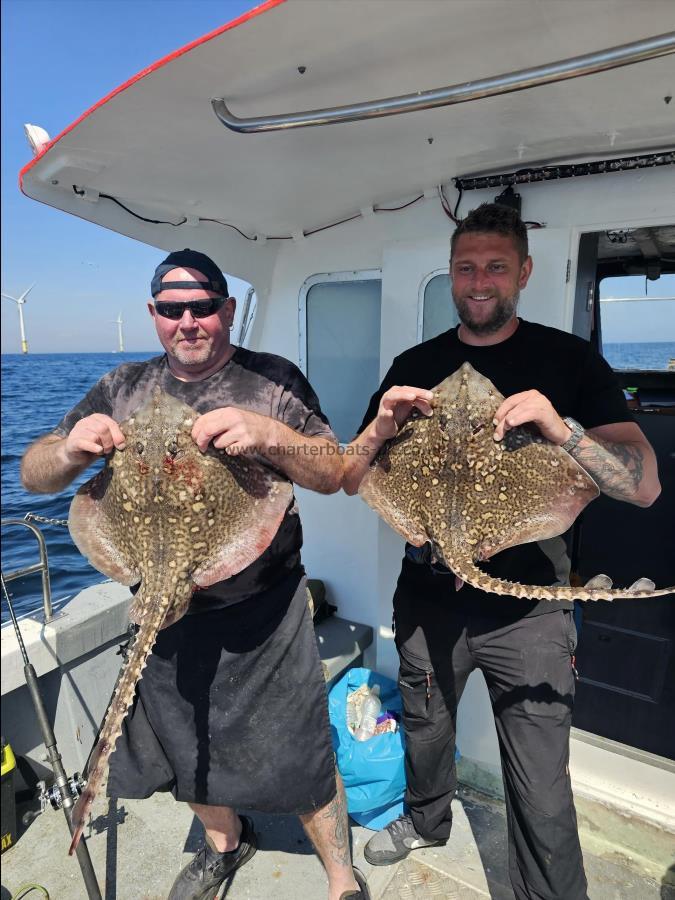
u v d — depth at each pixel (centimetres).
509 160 302
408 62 184
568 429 211
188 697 254
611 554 428
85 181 283
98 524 217
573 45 175
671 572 412
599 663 390
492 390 219
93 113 213
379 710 358
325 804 260
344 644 405
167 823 335
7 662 316
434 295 358
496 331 256
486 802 345
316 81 195
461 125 250
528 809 243
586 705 366
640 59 155
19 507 1280
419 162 298
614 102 229
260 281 436
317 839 273
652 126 255
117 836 326
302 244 419
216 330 237
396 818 318
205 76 188
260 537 209
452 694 279
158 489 200
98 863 310
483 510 215
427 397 223
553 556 252
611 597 180
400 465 233
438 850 310
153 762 266
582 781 336
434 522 222
